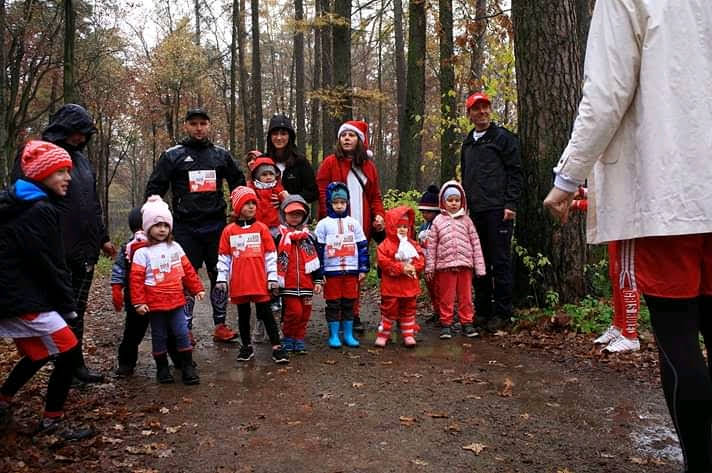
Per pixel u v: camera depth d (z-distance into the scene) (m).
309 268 5.76
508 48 10.80
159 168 6.31
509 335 6.19
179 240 6.31
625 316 5.34
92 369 5.33
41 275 3.61
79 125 4.64
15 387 3.81
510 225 6.42
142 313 4.73
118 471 3.22
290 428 3.83
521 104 6.92
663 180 2.28
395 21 21.09
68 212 4.57
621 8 2.34
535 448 3.45
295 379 4.92
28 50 22.55
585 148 2.41
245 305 5.56
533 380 4.74
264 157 6.90
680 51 2.29
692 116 2.29
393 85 38.94
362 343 6.23
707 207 2.24
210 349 6.09
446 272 6.27
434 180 26.70
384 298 6.04
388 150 43.06
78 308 4.80
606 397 4.30
